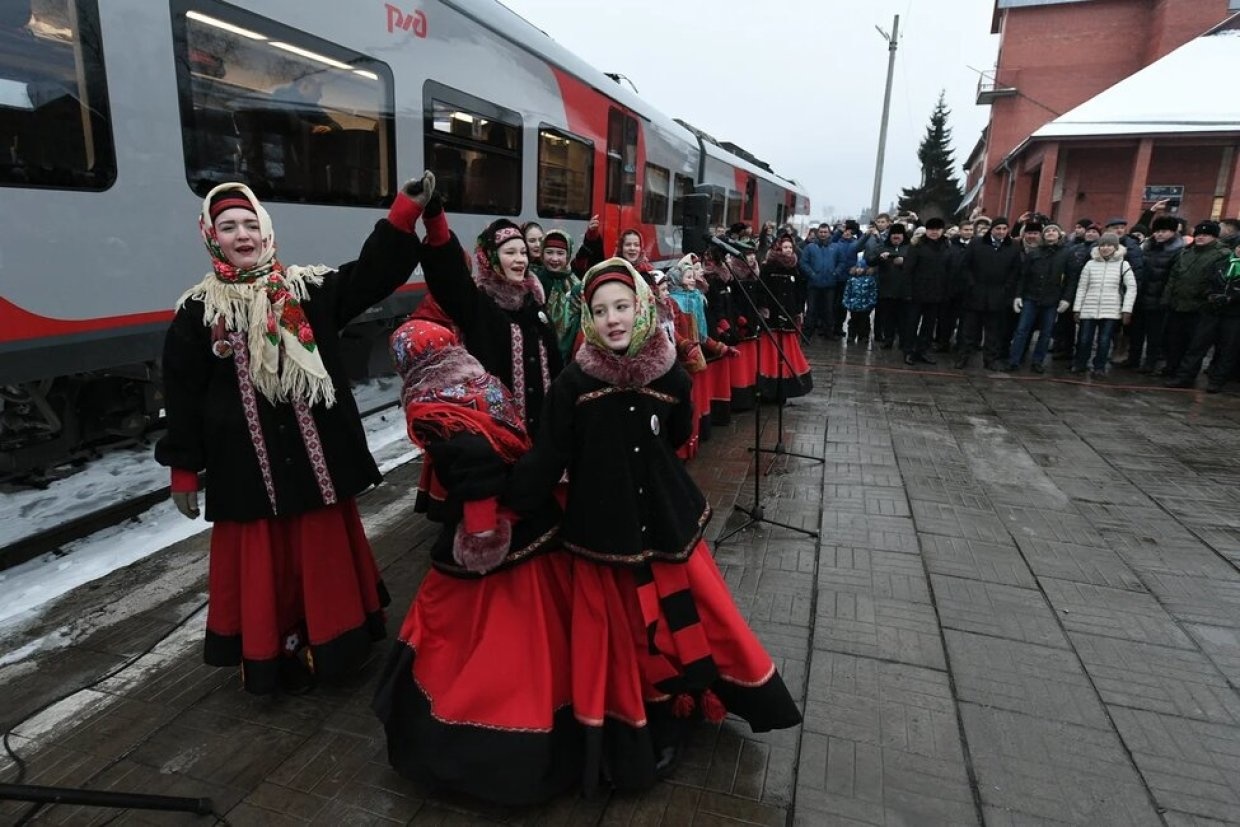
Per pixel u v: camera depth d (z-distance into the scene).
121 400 4.07
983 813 1.84
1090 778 1.97
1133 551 3.45
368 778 1.94
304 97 4.02
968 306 8.15
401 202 2.00
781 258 6.04
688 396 1.93
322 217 4.23
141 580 2.98
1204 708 2.29
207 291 1.98
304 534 2.13
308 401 2.05
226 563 2.13
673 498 1.89
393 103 4.66
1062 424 5.87
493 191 5.83
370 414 5.57
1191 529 3.72
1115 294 7.74
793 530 3.60
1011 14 23.62
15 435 3.63
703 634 1.89
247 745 2.06
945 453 5.00
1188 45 17.59
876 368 8.30
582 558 1.88
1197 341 7.26
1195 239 7.27
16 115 2.79
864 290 9.83
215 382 2.03
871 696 2.31
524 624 1.86
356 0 4.32
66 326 3.01
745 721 2.18
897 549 3.42
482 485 1.73
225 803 1.84
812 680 2.39
